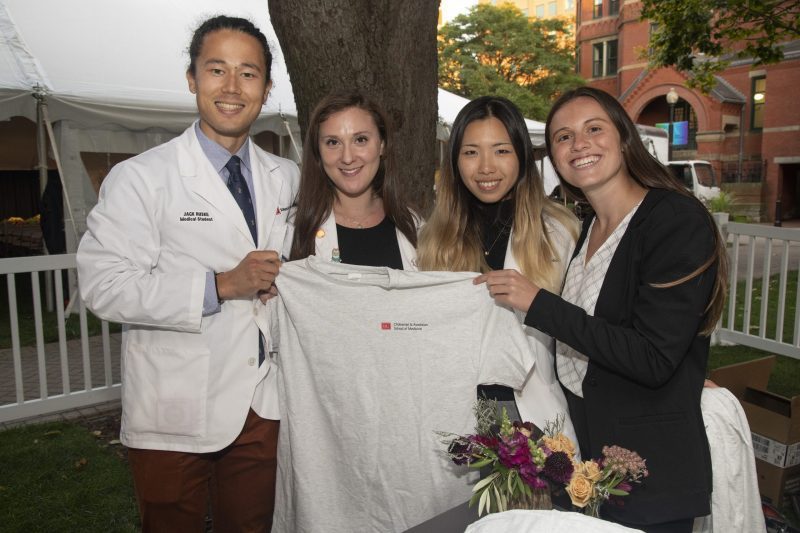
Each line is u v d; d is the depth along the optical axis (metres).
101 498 3.51
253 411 2.22
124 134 7.65
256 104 2.11
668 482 1.72
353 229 2.42
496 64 31.48
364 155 2.27
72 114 6.99
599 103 1.88
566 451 1.51
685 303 1.65
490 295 2.00
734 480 1.95
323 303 2.08
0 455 4.03
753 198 24.14
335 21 2.87
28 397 5.10
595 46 32.75
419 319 2.06
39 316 4.56
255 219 2.23
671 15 8.48
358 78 2.96
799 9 8.65
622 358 1.69
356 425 2.10
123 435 2.12
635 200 1.90
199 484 2.18
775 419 3.15
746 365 3.41
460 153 2.27
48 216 7.15
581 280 2.00
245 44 2.05
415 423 2.09
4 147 9.59
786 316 7.78
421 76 3.16
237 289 1.96
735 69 25.58
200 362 2.06
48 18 8.01
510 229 2.35
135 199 2.00
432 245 2.35
